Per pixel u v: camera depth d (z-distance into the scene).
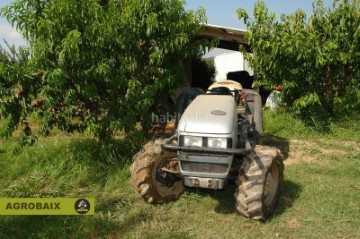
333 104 7.92
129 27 4.88
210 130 3.64
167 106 5.92
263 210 3.70
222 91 4.81
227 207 4.21
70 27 4.57
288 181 4.90
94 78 4.76
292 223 3.85
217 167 3.68
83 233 3.64
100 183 4.77
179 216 4.00
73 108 4.95
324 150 6.38
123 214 4.03
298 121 7.70
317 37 7.61
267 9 7.61
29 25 4.70
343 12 7.61
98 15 4.60
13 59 4.81
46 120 5.00
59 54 4.32
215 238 3.56
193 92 5.62
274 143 6.72
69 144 5.83
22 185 4.55
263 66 7.85
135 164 4.18
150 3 4.99
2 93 4.48
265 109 9.03
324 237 3.57
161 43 5.15
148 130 5.70
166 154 4.27
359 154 6.06
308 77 7.84
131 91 4.86
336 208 4.14
